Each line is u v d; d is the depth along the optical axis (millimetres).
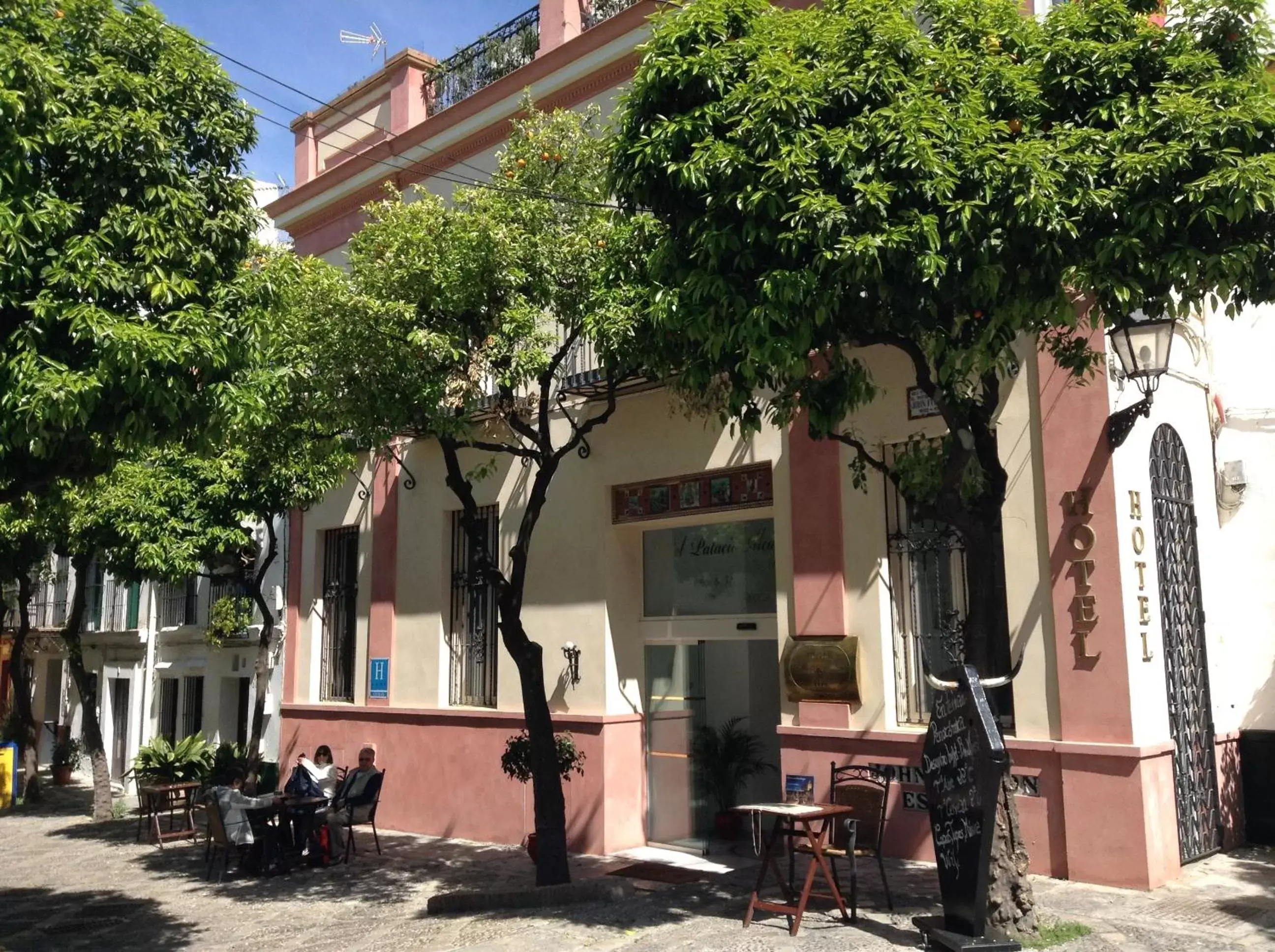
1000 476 7027
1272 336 10867
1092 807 8234
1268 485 10273
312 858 11547
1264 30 6867
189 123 7652
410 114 15359
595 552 11961
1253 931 6926
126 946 8562
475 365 9625
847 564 9852
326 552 15938
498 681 12898
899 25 6824
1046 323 7473
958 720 6621
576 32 13617
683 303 7133
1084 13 7039
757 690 11148
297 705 15570
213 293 7363
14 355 6520
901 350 9375
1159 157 6055
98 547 14516
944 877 6684
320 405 9453
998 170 6293
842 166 6582
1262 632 10195
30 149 6715
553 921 8164
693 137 7133
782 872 9117
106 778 16750
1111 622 8320
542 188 9844
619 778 11555
